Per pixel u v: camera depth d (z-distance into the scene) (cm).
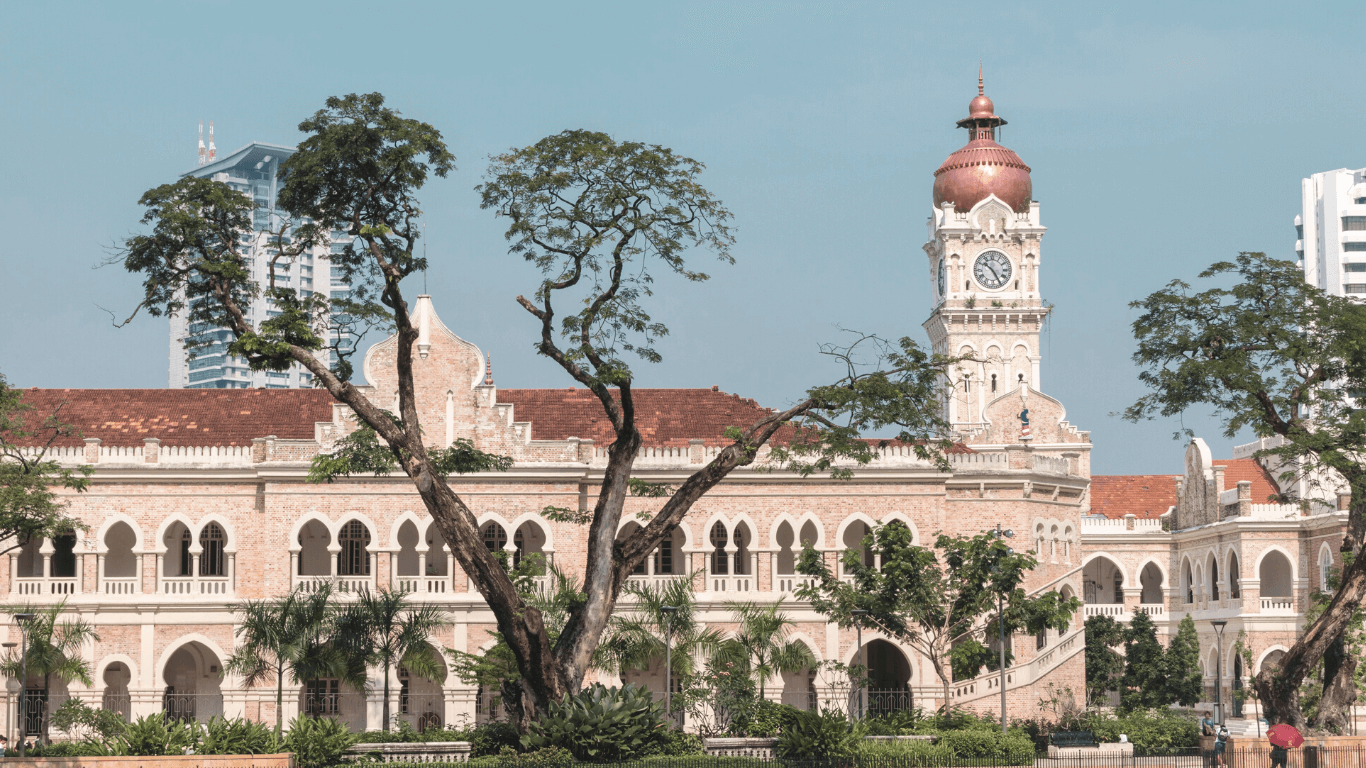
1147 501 9844
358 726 6397
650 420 6975
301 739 4369
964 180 11669
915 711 5919
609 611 4384
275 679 6222
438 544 6619
